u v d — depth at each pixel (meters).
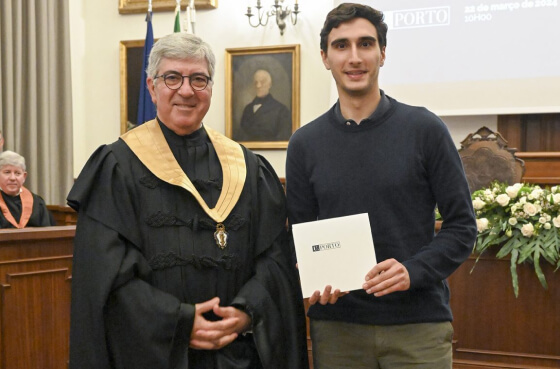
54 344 3.49
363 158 2.14
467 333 3.80
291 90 6.99
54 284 3.49
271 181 2.37
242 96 7.13
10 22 6.52
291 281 2.27
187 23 6.59
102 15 7.64
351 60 2.10
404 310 2.10
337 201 2.16
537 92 6.08
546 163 5.86
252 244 2.22
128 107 7.51
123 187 2.07
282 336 2.18
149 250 2.06
